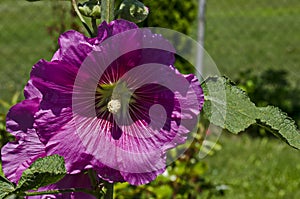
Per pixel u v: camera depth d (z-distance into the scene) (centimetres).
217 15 541
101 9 55
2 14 480
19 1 503
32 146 52
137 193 116
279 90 242
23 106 51
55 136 50
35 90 51
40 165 49
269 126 54
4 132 101
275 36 464
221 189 132
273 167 190
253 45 430
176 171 117
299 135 54
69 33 48
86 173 54
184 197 118
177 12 190
